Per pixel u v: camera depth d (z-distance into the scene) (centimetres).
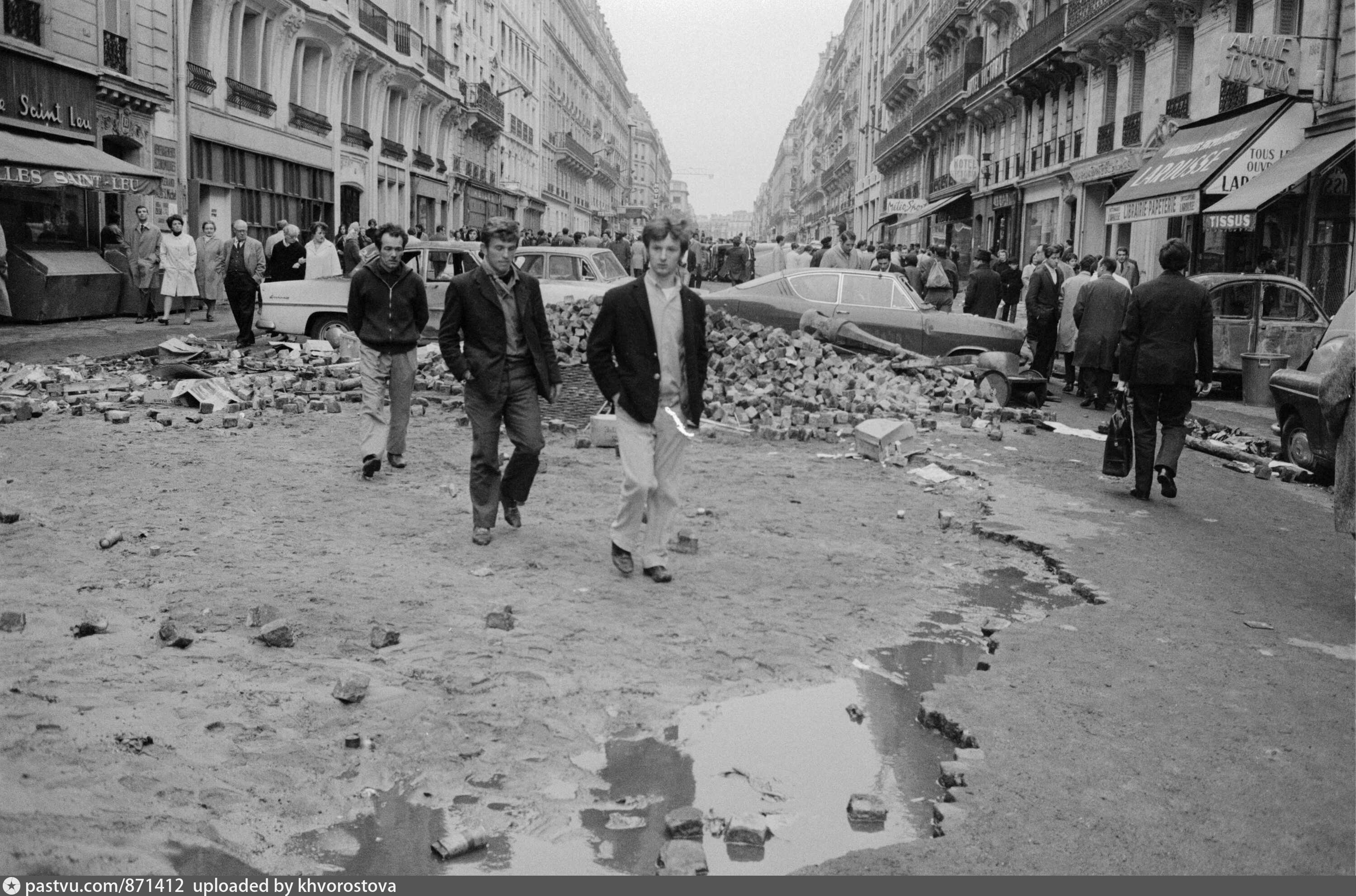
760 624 591
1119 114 3209
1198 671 536
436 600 607
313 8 3672
